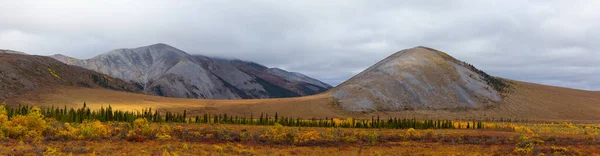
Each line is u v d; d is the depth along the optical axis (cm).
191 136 4869
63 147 3375
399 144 4841
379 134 5888
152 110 15138
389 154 3716
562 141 5094
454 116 17600
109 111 8606
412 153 3862
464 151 4100
